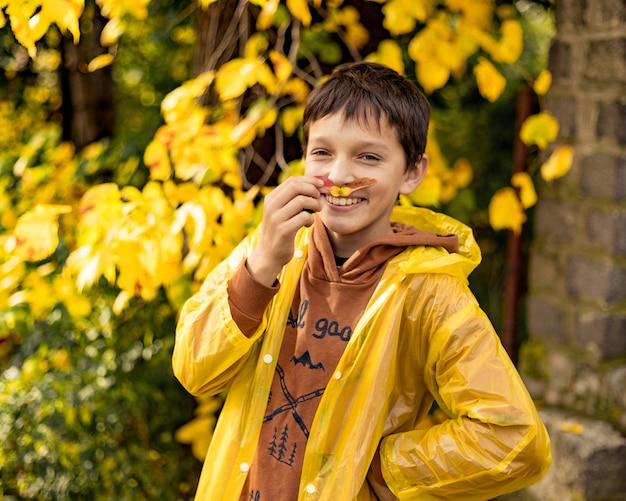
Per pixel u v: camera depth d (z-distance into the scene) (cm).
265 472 158
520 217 298
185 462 318
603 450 297
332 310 161
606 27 306
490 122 493
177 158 244
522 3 401
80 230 250
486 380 148
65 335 310
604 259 311
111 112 436
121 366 309
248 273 155
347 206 159
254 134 253
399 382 159
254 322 157
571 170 325
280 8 257
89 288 289
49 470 284
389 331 154
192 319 165
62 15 200
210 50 283
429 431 152
